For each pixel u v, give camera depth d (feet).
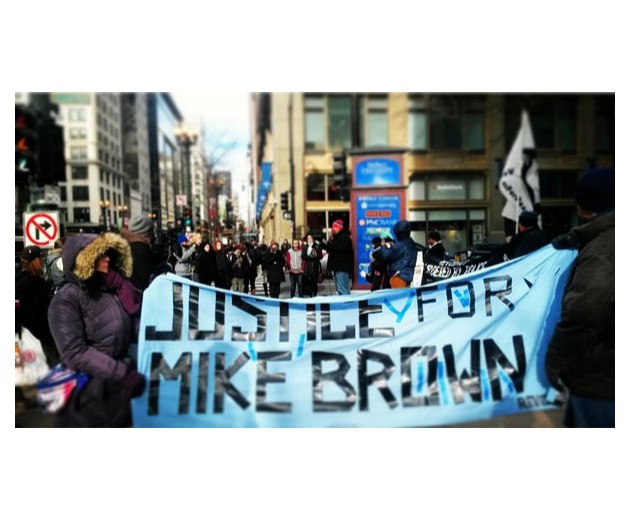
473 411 9.11
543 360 9.41
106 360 7.68
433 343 9.49
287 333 9.40
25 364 10.25
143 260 10.68
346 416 9.05
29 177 13.94
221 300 9.34
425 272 14.35
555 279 9.70
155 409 8.74
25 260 10.89
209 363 9.06
